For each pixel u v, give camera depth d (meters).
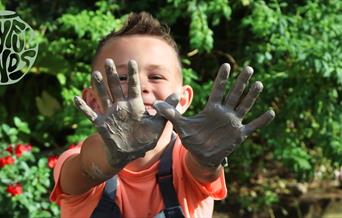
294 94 4.41
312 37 4.45
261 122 1.60
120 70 1.91
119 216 1.88
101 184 1.87
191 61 4.98
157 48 1.94
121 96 1.56
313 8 4.50
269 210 5.07
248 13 4.71
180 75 2.03
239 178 5.04
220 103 1.60
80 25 4.41
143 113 1.57
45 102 4.93
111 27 4.43
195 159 1.71
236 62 4.84
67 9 4.89
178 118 1.61
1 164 3.95
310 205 5.14
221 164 1.70
